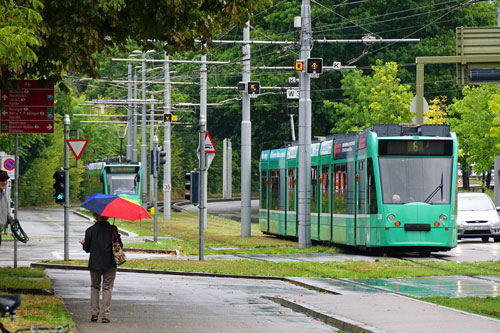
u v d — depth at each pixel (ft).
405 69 610.24
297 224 336.70
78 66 144.25
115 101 540.93
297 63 301.02
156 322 128.88
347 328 122.83
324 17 616.39
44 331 106.83
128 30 151.23
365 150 266.36
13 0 123.24
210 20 144.56
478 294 165.07
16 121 183.42
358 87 549.54
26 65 152.76
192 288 182.80
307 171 304.09
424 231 258.78
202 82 443.73
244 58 380.78
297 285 192.44
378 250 288.92
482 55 262.88
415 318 127.24
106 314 126.82
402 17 614.34
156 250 288.92
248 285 190.90
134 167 574.97
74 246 311.27
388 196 259.39
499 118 446.60
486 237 338.75
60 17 138.21
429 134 264.52
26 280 180.24
